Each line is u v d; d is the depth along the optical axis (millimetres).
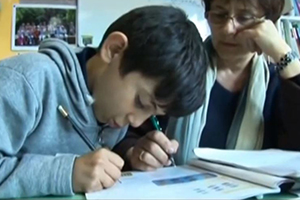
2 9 2154
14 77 683
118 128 839
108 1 2287
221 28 970
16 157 664
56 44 781
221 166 721
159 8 745
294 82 969
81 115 770
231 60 1021
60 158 621
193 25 753
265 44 978
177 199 540
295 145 950
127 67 679
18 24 2176
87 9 2258
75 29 2240
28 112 686
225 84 1045
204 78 735
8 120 669
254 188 583
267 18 1000
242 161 732
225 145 1007
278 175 619
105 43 721
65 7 2229
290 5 2320
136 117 717
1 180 597
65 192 584
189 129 964
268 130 1023
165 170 770
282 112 988
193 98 707
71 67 754
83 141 794
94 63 765
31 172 591
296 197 585
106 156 640
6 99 662
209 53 1035
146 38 674
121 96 700
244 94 1018
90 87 764
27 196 584
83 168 602
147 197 554
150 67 655
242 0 940
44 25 2203
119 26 736
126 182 656
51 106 740
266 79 1036
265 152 838
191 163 824
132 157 808
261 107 1003
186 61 677
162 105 692
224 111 1028
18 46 2172
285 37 2422
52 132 752
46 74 728
